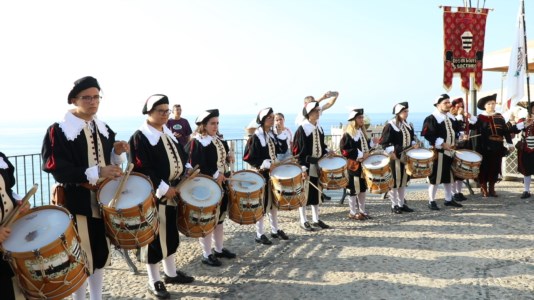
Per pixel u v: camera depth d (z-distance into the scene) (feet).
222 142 16.90
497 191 29.12
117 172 11.00
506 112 29.01
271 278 14.90
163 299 13.41
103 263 11.38
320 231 20.65
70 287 9.29
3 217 9.25
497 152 26.76
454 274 14.67
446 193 25.07
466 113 26.84
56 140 10.75
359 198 22.89
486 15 28.73
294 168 18.65
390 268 15.43
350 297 13.19
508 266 15.23
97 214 11.21
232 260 16.89
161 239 13.41
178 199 13.88
